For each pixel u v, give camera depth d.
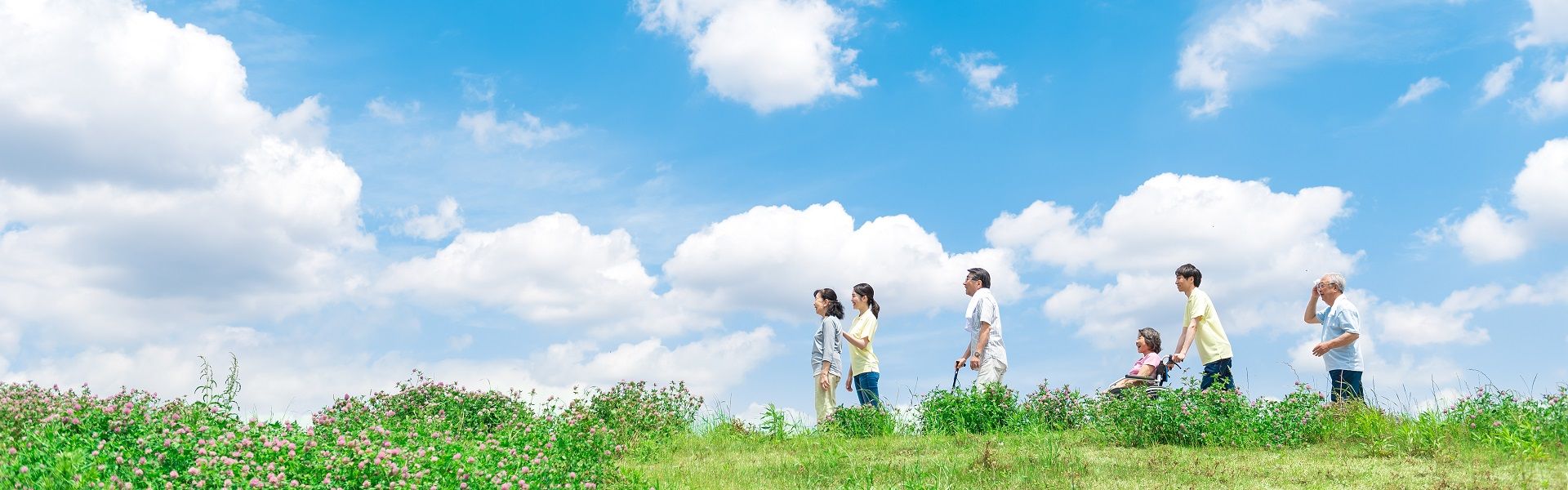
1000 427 10.66
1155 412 9.23
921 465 8.23
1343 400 9.36
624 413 10.77
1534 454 7.32
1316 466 7.60
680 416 11.60
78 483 4.97
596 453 7.84
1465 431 8.20
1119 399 10.01
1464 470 7.12
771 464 8.81
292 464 5.88
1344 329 9.52
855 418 10.97
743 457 9.50
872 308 11.66
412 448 6.93
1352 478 7.08
